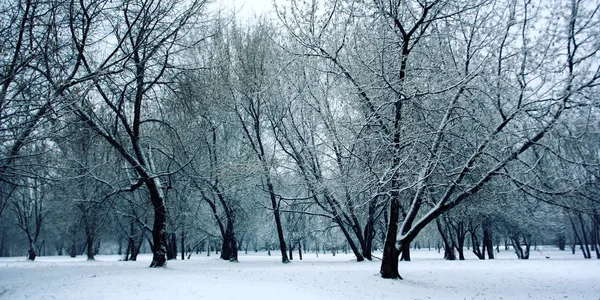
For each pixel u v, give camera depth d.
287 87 23.42
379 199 18.83
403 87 13.06
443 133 13.61
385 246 16.22
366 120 13.98
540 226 34.22
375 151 13.86
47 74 9.84
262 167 24.56
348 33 15.15
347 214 25.41
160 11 14.79
